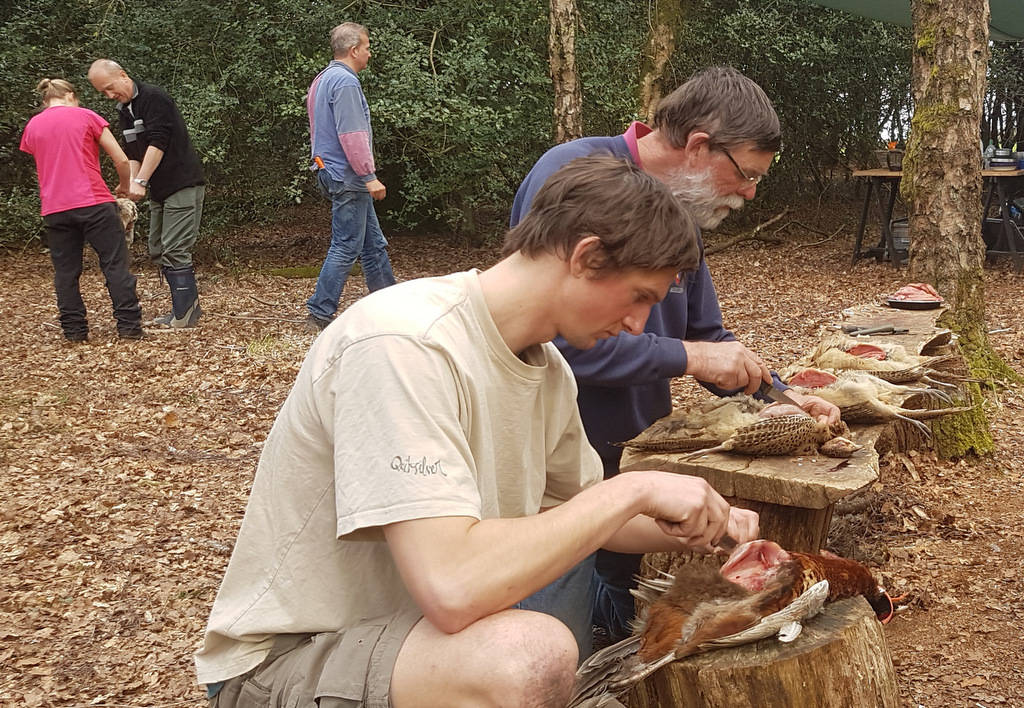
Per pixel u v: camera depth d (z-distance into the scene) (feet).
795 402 9.32
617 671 6.66
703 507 6.16
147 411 19.24
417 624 5.97
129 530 13.79
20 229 40.42
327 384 5.92
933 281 19.92
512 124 39.11
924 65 19.48
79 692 9.91
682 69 45.98
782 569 7.06
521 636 5.62
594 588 10.23
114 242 24.73
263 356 23.30
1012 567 12.76
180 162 26.16
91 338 25.34
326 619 6.19
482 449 6.09
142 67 38.86
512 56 39.63
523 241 6.12
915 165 19.81
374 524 5.50
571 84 32.12
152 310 29.53
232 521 14.20
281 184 40.34
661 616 6.82
